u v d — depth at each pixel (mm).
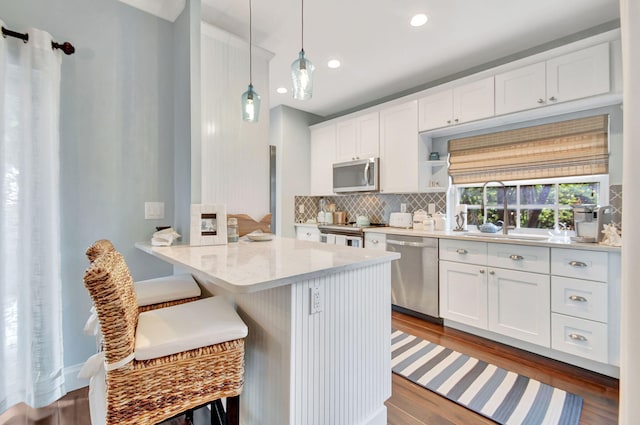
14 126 1622
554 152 2680
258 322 1361
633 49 696
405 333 2744
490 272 2541
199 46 2117
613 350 1990
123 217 2094
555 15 2279
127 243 2109
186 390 1118
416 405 1760
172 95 2312
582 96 2281
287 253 1654
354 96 3951
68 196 1887
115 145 2059
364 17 2309
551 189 2783
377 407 1597
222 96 2287
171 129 2307
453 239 2783
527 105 2551
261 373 1343
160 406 1074
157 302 1578
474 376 2045
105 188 2021
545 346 2258
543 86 2467
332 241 3928
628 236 709
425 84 3539
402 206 3846
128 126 2111
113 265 1068
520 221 2979
